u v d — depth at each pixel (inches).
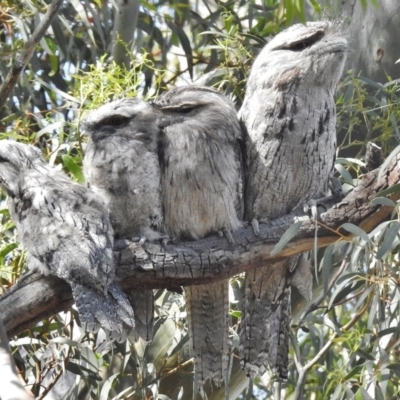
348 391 401.1
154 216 376.8
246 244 353.7
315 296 460.4
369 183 348.8
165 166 379.9
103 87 394.9
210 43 540.1
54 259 337.4
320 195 401.1
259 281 403.9
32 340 392.5
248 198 401.7
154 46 568.4
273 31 496.4
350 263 405.7
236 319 475.2
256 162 394.0
